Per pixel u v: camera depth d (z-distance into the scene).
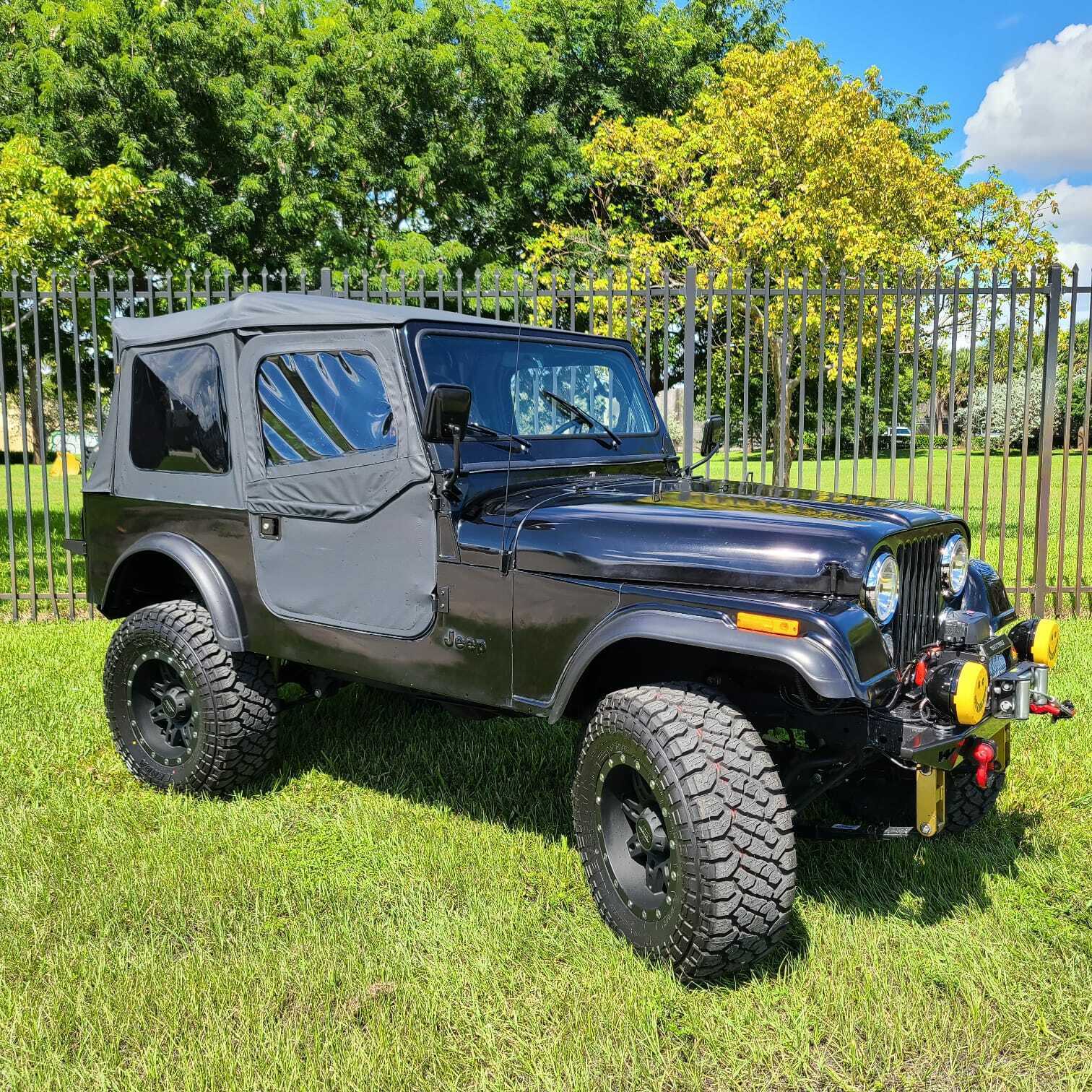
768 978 2.61
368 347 3.20
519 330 3.52
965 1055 2.31
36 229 9.98
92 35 14.37
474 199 17.70
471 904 2.98
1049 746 4.23
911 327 12.27
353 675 3.35
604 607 2.72
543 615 2.85
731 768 2.48
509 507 3.05
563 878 3.16
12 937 2.75
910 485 7.11
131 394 4.10
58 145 14.03
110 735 4.42
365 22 17.09
